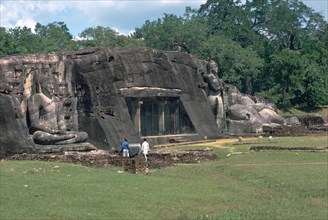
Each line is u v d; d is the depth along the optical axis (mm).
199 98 68938
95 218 19766
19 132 45281
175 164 40219
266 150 45531
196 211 22234
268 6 119750
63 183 25781
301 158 40438
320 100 104438
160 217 20766
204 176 33188
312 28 125312
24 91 48219
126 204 22219
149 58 62719
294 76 101562
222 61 96062
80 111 52938
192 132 64875
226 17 120000
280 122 78438
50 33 112688
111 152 47000
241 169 35438
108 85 55844
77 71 53500
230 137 66250
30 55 50250
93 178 28203
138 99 60688
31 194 22828
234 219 20922
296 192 27609
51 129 47875
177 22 97375
